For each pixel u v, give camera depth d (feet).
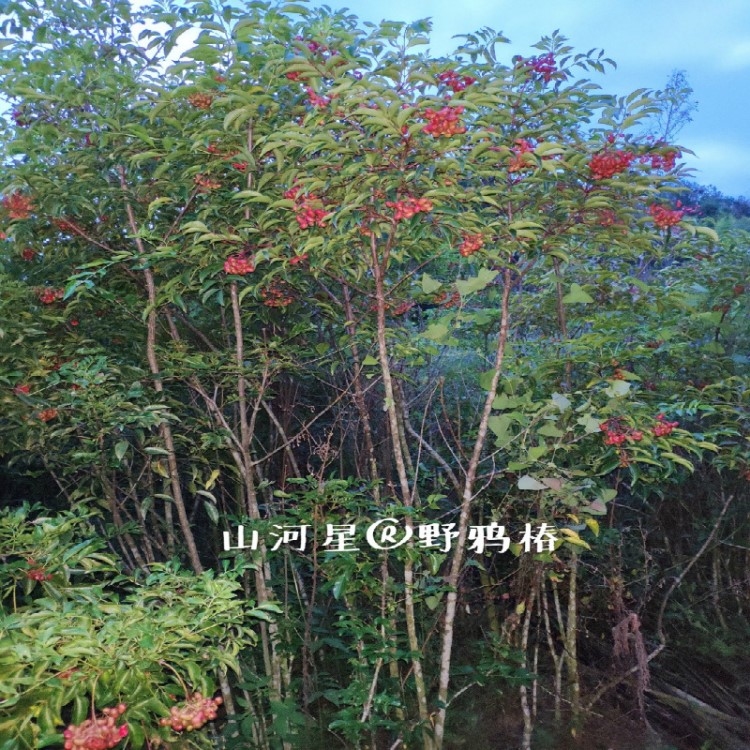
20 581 7.06
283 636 9.13
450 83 7.87
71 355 10.03
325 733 9.27
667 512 12.98
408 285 10.83
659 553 12.53
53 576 6.73
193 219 10.15
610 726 9.96
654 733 9.82
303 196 7.74
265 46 8.56
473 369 12.53
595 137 9.07
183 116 9.64
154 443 10.07
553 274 10.15
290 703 8.53
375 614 9.84
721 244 11.82
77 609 5.85
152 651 5.47
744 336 12.32
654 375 11.28
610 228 8.61
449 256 11.35
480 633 10.96
